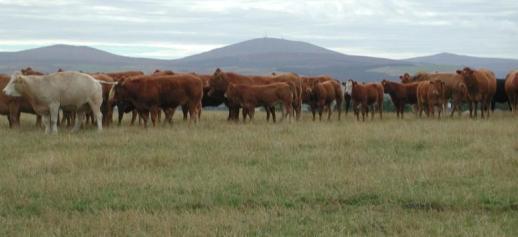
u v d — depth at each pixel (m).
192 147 17.06
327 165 14.45
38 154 15.92
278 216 10.36
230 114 26.41
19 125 23.33
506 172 13.38
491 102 34.34
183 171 13.95
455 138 18.28
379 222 9.92
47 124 21.30
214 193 11.80
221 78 27.55
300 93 28.06
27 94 20.83
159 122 24.86
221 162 14.94
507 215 10.33
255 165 14.60
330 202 11.25
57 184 12.45
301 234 9.35
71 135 19.94
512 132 19.75
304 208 10.83
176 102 23.56
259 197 11.51
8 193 11.90
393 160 15.04
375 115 33.50
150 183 12.59
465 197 11.30
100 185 12.44
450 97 30.45
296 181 12.69
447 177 12.95
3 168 14.38
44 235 9.27
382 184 12.29
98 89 21.53
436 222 9.89
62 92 20.95
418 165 14.20
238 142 17.73
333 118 30.61
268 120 26.86
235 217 10.16
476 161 14.52
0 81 22.88
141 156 15.45
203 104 29.22
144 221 9.90
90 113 23.92
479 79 28.72
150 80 23.00
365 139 18.06
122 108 24.09
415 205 11.00
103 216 10.21
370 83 30.31
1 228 9.63
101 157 15.30
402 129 20.48
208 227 9.58
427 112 29.84
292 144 17.39
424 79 34.59
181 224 9.74
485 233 9.24
